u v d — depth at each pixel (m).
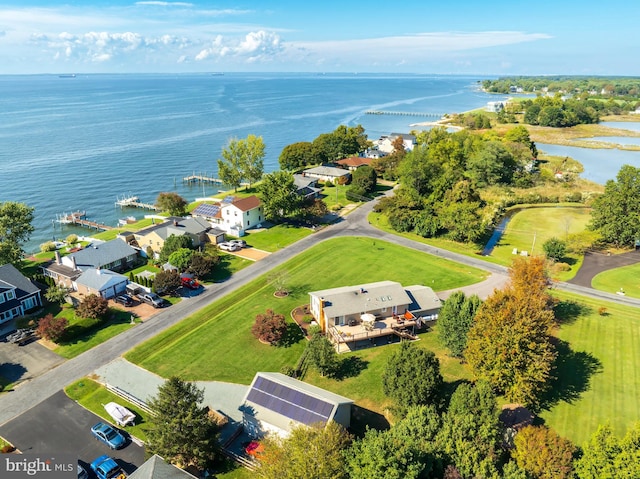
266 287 72.69
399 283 68.19
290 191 101.75
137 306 66.62
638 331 60.66
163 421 37.12
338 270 79.38
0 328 60.03
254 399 42.31
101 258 76.62
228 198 104.12
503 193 127.75
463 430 34.56
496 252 89.62
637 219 88.00
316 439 33.44
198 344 57.31
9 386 48.62
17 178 153.12
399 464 30.47
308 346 51.94
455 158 140.50
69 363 52.91
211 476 37.81
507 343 43.91
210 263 75.06
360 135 185.25
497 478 31.89
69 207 128.00
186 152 199.88
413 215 99.56
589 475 32.19
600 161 185.50
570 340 58.47
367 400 47.66
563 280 77.19
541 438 34.31
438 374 43.69
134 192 144.00
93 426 42.91
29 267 80.12
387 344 58.19
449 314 53.41
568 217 111.00
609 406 46.47
